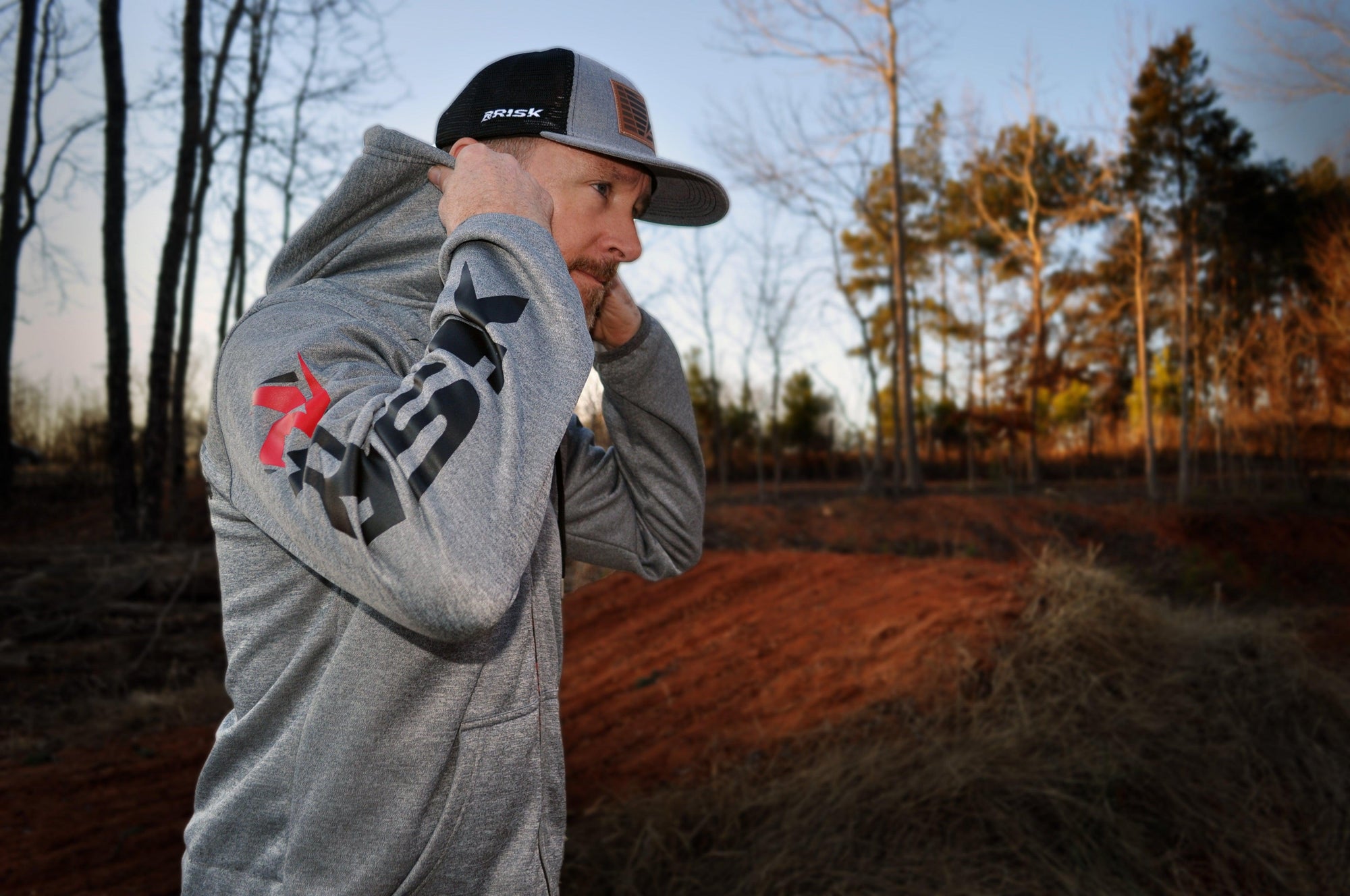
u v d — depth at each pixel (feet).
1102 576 15.21
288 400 2.62
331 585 2.73
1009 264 103.19
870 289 112.98
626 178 3.56
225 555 2.93
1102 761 11.36
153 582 23.97
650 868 10.24
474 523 2.26
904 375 70.38
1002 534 50.19
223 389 2.81
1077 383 110.11
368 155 3.18
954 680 13.44
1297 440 66.69
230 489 2.83
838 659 15.90
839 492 77.20
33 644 20.39
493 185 2.91
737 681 16.42
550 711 3.08
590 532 4.03
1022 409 82.89
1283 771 12.10
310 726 2.64
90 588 23.34
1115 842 10.30
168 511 45.06
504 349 2.53
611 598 23.30
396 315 3.10
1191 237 74.02
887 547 46.73
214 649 21.21
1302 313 66.49
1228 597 41.45
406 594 2.22
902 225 70.64
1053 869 9.85
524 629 2.90
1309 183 69.56
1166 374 105.40
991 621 15.07
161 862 11.05
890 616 17.24
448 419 2.36
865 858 9.92
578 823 11.84
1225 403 77.66
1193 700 13.15
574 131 3.37
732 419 104.88
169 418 43.62
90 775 13.78
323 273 3.20
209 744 15.24
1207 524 54.29
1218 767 11.76
